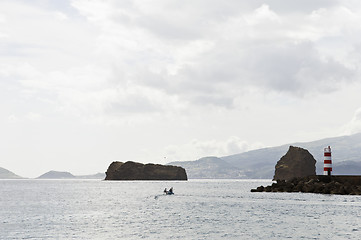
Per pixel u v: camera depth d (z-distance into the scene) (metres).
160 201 125.38
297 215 82.69
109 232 61.41
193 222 72.50
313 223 71.00
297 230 63.41
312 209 94.25
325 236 58.06
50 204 115.94
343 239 55.78
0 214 87.12
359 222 72.31
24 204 116.44
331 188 148.62
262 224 69.88
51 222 72.94
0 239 55.62
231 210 93.31
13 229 64.44
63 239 55.53
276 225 68.62
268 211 90.44
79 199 138.62
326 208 96.44
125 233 60.41
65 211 93.81
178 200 129.38
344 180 158.50
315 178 164.88
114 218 78.88
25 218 79.38
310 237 57.31
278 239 55.81
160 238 56.50
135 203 117.88
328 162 163.25
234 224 69.88
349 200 118.94
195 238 56.50
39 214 87.06
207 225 68.69
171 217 80.25
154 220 75.50
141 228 65.44
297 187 160.62
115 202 122.69
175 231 62.38
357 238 56.53
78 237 57.12
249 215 83.19
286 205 104.69
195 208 99.31
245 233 60.59
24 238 56.31
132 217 80.38
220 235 58.88
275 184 175.00
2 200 135.50
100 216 82.56
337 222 72.25
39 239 55.56
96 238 56.44
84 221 74.31
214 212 89.19
